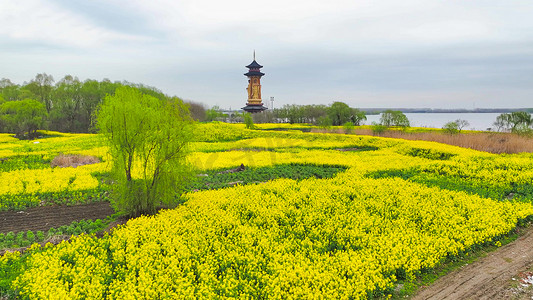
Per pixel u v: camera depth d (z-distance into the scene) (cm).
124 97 1706
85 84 9200
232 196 2047
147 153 1741
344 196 2034
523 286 1119
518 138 4372
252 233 1494
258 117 11731
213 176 2809
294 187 2295
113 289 1072
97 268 1196
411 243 1379
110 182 1841
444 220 1628
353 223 1600
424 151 3881
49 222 1733
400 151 4031
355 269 1150
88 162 3334
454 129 5325
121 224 1652
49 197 2145
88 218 1783
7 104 6856
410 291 1125
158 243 1413
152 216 1667
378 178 2666
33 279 1109
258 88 11944
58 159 3262
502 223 1534
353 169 2961
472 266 1275
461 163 3061
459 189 2281
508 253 1368
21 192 2197
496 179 2497
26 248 1405
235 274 1200
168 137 1719
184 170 1777
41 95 9488
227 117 12500
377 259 1244
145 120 1669
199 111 11175
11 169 3006
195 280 1166
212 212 1733
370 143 4697
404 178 2664
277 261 1242
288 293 1050
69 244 1361
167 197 1773
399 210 1786
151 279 1112
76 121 9019
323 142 4903
